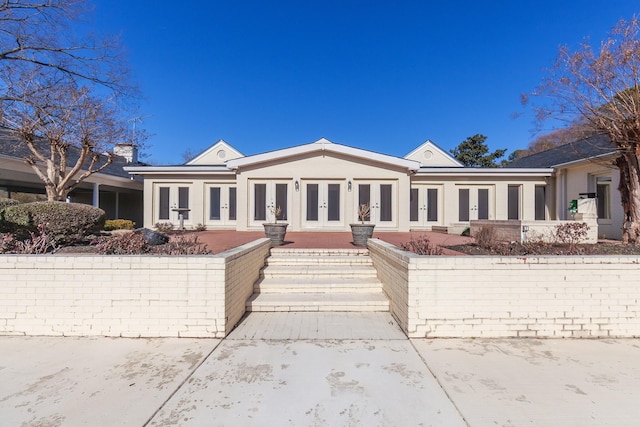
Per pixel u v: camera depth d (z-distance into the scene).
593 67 6.09
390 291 4.82
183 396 2.55
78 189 19.61
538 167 15.76
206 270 3.83
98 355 3.32
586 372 2.98
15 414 2.30
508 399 2.53
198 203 15.30
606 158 9.85
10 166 11.53
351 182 12.99
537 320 3.87
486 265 3.87
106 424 2.21
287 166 13.01
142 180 18.33
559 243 6.82
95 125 9.75
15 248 5.02
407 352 3.42
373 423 2.23
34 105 8.74
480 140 29.61
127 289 3.84
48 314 3.84
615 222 11.07
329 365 3.10
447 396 2.56
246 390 2.64
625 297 3.89
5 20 8.48
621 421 2.26
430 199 15.30
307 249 6.99
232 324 4.11
